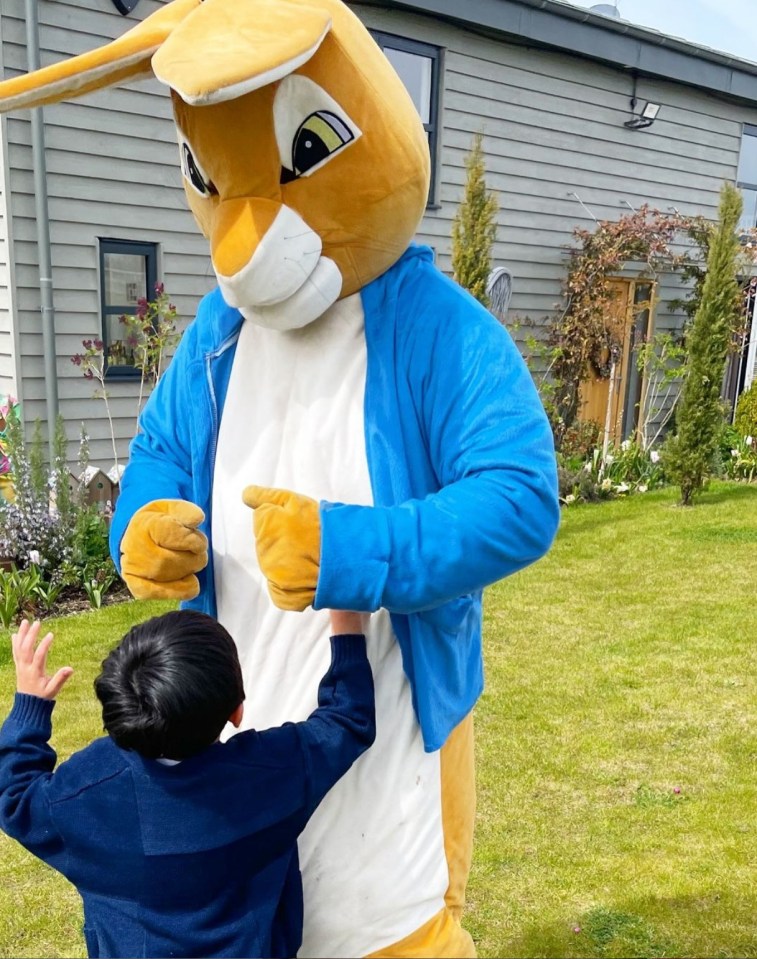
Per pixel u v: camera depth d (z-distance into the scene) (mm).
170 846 1470
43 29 6305
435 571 1433
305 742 1540
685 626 5473
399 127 1611
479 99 9219
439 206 9156
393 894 1715
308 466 1726
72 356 6438
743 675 4742
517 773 3732
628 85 10500
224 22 1380
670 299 11711
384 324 1689
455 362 1625
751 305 12078
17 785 1602
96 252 6824
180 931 1492
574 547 7277
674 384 11867
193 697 1434
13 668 4629
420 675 1693
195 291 7477
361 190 1573
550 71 9758
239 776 1481
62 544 5738
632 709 4320
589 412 11219
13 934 2857
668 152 11242
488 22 8789
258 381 1821
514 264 10070
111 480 6371
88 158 6656
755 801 3535
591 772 3748
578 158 10305
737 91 11344
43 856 1578
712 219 12094
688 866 3135
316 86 1495
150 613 5438
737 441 10781
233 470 1812
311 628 1748
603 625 5488
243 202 1534
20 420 6586
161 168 7078
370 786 1705
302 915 1671
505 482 1503
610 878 3072
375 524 1438
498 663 4871
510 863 3154
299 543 1411
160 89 6938
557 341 10391
